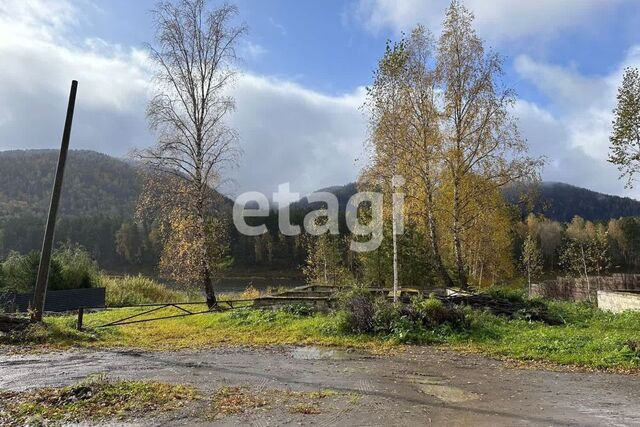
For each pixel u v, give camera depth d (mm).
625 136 24281
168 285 30625
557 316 14062
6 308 17438
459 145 21281
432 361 9055
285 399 6340
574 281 27688
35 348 10273
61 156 12648
